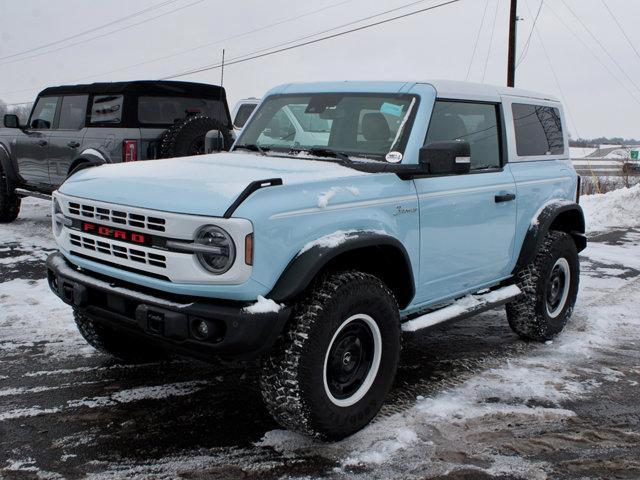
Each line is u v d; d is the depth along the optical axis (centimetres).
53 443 346
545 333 537
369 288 357
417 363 489
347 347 357
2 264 750
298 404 331
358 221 361
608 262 905
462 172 383
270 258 319
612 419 398
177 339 326
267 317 315
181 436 359
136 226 339
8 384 423
